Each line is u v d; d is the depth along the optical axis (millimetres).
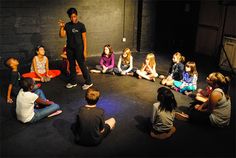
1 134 3914
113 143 3783
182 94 5422
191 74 5344
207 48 8305
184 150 3691
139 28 8172
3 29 6336
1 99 4988
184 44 8734
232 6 7367
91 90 3561
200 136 4016
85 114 3516
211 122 4152
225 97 4113
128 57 6254
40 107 4520
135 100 5090
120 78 6141
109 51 6242
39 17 6684
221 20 7746
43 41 6918
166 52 8445
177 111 4707
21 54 6703
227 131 4164
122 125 4234
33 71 5980
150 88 5645
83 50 5309
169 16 8414
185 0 8406
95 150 3625
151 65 6113
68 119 4359
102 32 7707
